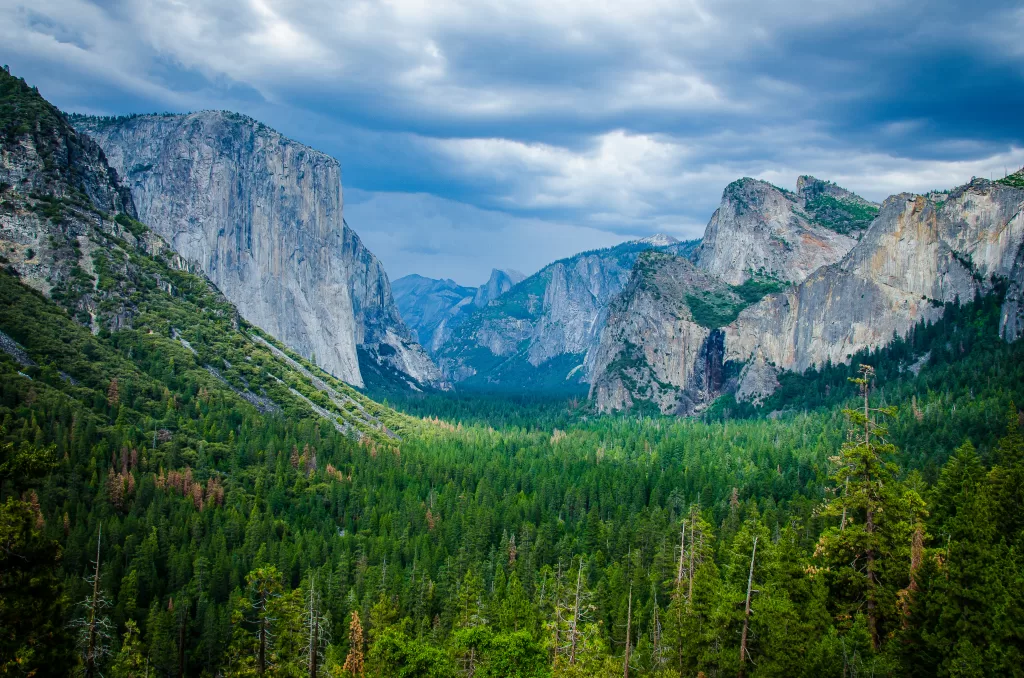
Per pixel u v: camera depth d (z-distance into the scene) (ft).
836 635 214.90
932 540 282.36
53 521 431.02
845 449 219.61
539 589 415.23
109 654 332.60
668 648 274.57
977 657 195.21
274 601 281.74
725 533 482.69
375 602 412.98
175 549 448.65
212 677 370.94
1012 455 343.26
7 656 166.40
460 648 298.56
